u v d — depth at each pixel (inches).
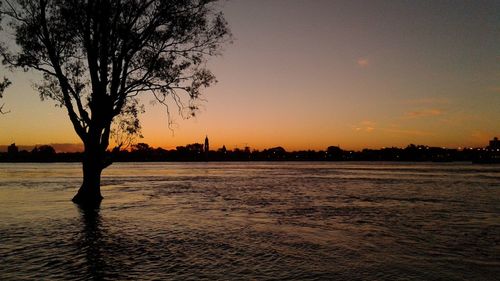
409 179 3555.6
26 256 700.7
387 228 1000.2
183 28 1274.6
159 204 1555.1
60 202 1552.7
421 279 572.7
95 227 1000.9
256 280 567.2
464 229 985.5
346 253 725.9
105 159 1408.7
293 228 999.0
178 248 767.1
